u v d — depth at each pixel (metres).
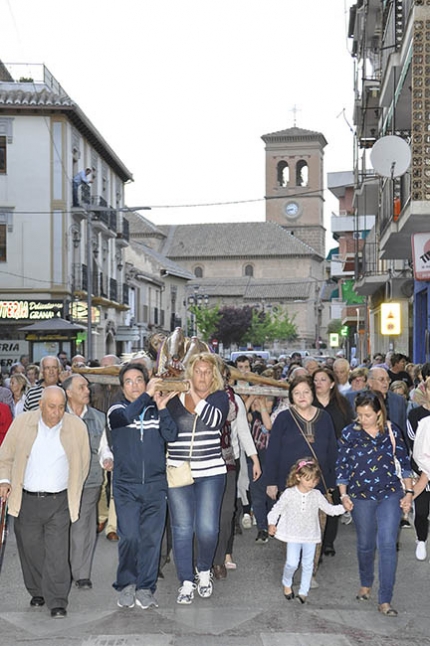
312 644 6.34
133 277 57.06
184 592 7.45
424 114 14.97
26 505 7.15
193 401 7.54
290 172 121.38
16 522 7.32
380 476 7.30
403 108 18.72
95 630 6.69
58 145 37.69
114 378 10.61
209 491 7.54
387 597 7.14
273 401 11.28
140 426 7.30
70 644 6.34
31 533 7.22
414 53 14.88
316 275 112.81
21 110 37.44
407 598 7.66
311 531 7.53
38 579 7.34
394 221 17.78
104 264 45.88
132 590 7.36
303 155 120.81
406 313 27.77
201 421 7.52
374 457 7.32
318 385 9.90
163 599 7.64
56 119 37.62
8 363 37.00
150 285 63.94
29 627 6.80
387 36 19.84
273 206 121.62
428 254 16.55
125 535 7.25
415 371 12.88
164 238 112.69
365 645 6.33
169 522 8.45
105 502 10.53
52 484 7.11
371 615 7.11
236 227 113.31
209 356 7.55
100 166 45.00
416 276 16.59
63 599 7.08
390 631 6.68
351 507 7.37
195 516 7.62
